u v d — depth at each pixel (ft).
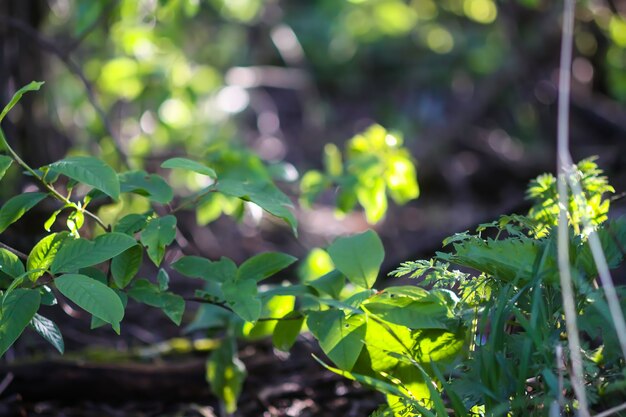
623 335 5.62
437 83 30.30
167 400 10.76
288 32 25.99
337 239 7.47
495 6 23.06
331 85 35.73
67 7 15.66
